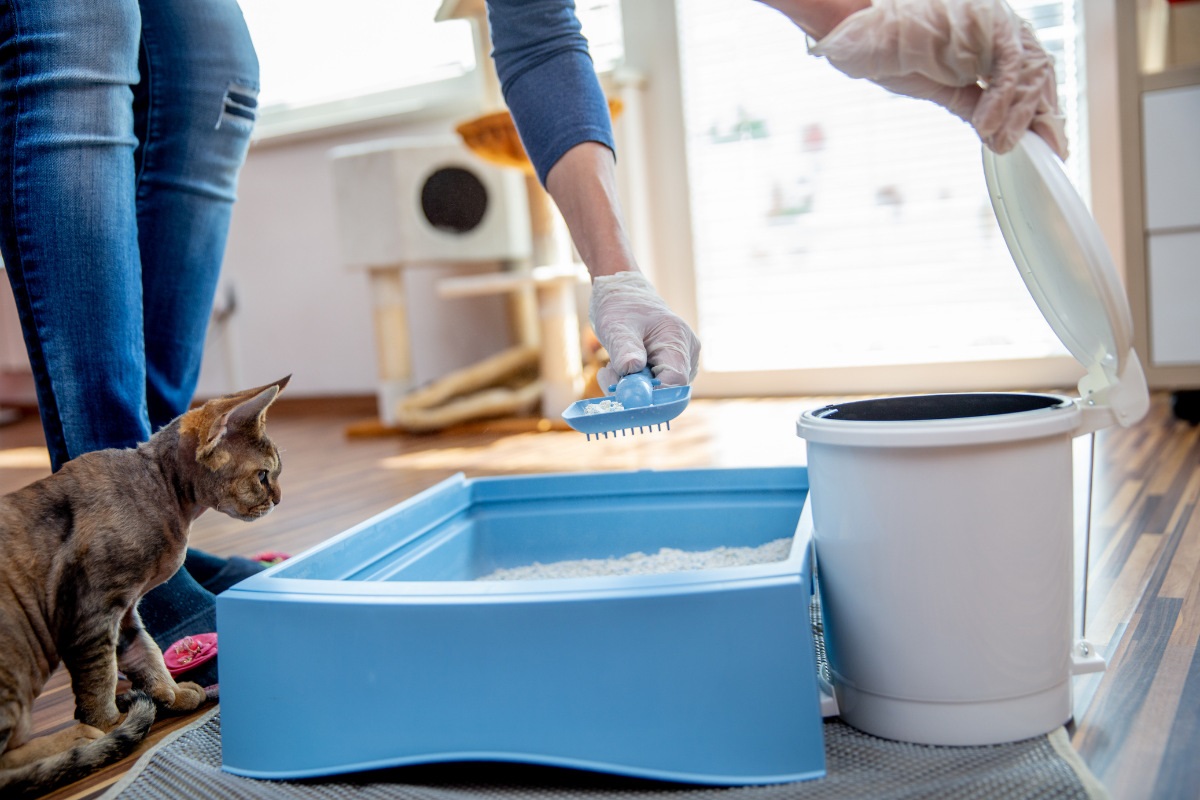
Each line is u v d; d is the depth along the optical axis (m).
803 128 2.87
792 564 0.76
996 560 0.73
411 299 3.41
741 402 2.90
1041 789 0.68
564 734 0.74
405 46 3.47
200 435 0.90
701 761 0.73
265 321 3.68
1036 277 0.90
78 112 1.02
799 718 0.72
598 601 0.73
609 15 3.10
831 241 2.88
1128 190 2.24
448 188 2.98
